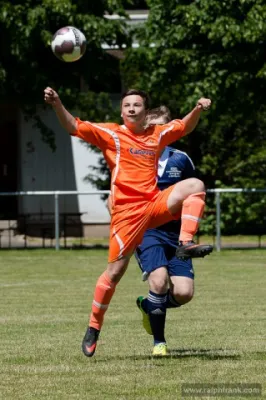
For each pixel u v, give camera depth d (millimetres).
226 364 19359
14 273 45781
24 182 70000
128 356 21062
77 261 51938
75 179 70375
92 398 15953
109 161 19938
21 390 16828
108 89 70812
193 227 19047
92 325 20312
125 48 59594
